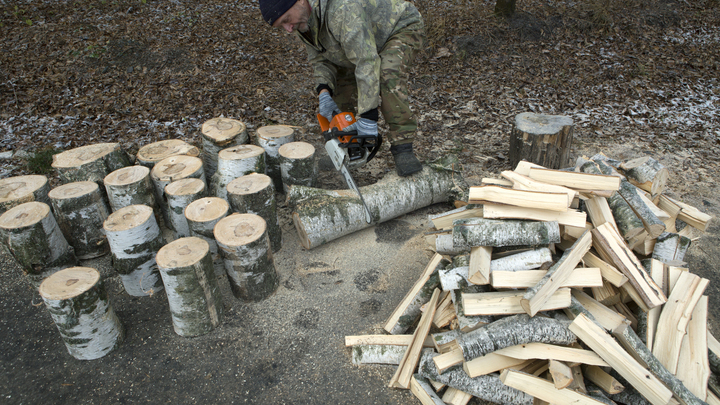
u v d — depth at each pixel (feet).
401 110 10.37
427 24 24.08
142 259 8.65
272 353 7.77
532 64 21.89
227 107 17.61
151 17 25.23
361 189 10.62
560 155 12.56
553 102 18.56
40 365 7.64
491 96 19.10
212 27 24.86
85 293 7.06
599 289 6.84
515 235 6.75
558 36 24.23
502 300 6.39
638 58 22.52
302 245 10.40
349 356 7.70
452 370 6.48
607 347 5.68
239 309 8.70
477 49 22.77
